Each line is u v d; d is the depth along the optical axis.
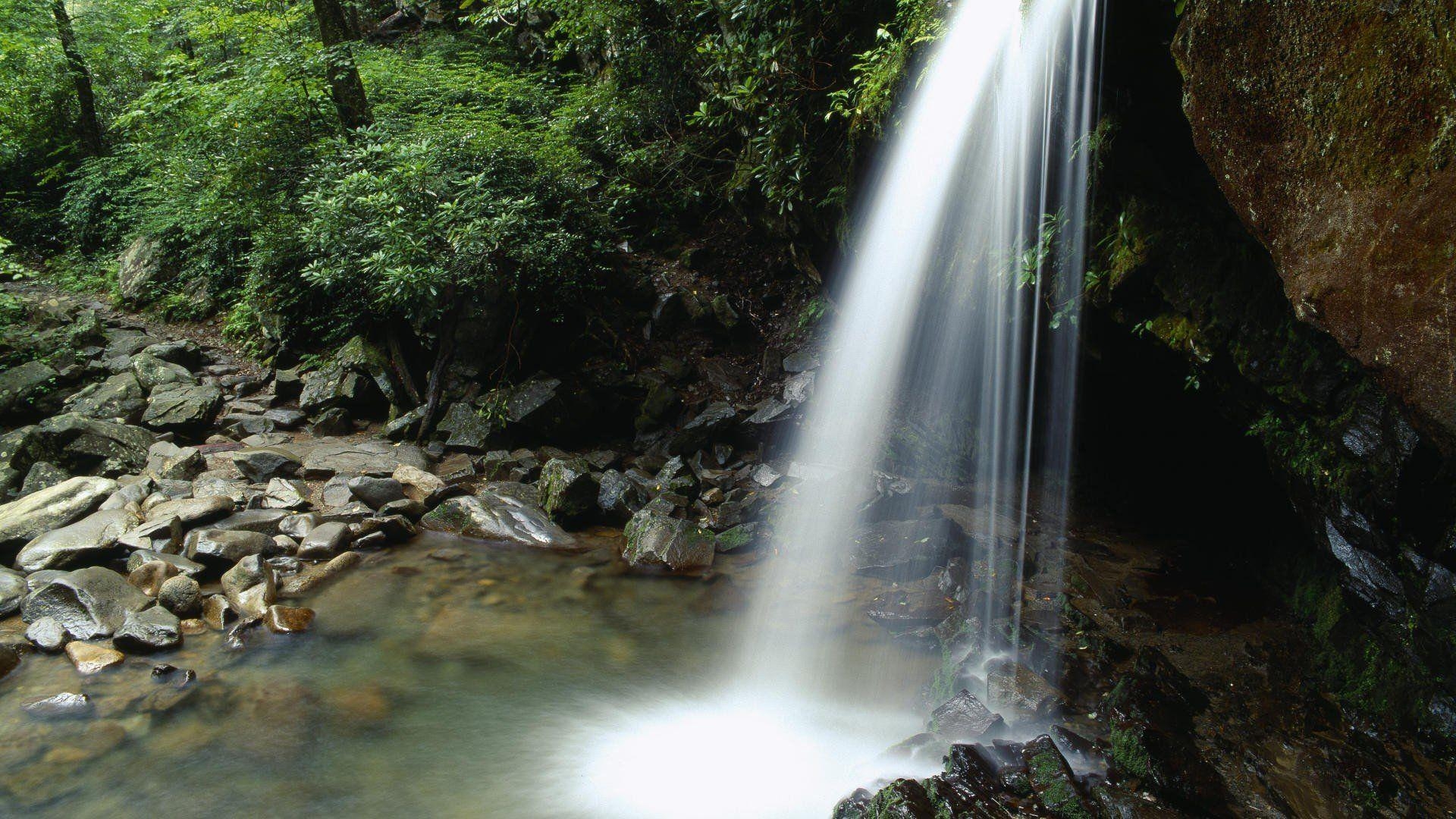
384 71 10.73
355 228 8.02
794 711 4.07
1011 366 6.41
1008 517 6.46
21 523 5.36
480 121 9.34
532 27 12.22
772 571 5.86
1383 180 2.03
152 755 3.61
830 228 7.61
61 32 13.68
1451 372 1.94
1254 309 3.73
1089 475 6.82
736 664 4.54
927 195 6.03
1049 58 4.19
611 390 8.48
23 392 7.83
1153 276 4.21
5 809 3.26
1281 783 3.22
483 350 8.34
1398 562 3.33
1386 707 3.56
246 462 6.84
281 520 6.07
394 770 3.55
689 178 10.32
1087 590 5.14
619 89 10.59
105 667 4.27
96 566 5.22
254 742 3.71
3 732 3.73
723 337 9.42
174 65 10.24
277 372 8.89
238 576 5.15
